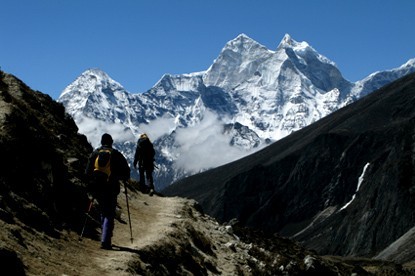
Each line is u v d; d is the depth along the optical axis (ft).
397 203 525.75
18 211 43.04
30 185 48.24
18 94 84.79
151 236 54.49
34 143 51.96
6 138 48.49
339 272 88.89
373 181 597.11
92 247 45.96
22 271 33.50
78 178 60.54
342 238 561.84
